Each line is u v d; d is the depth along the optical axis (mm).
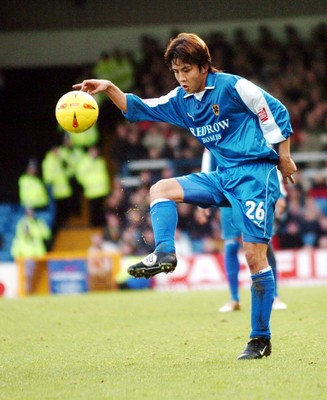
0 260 81062
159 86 87250
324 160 81438
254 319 24594
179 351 26953
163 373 22641
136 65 90312
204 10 94812
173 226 24078
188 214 73375
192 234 73125
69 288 66000
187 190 24469
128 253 71375
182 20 95062
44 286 65938
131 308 43219
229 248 40406
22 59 96875
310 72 86938
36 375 23219
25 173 94000
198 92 24547
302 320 34531
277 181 24562
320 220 72688
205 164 38625
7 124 96750
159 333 32125
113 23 95625
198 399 19078
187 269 64062
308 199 73688
